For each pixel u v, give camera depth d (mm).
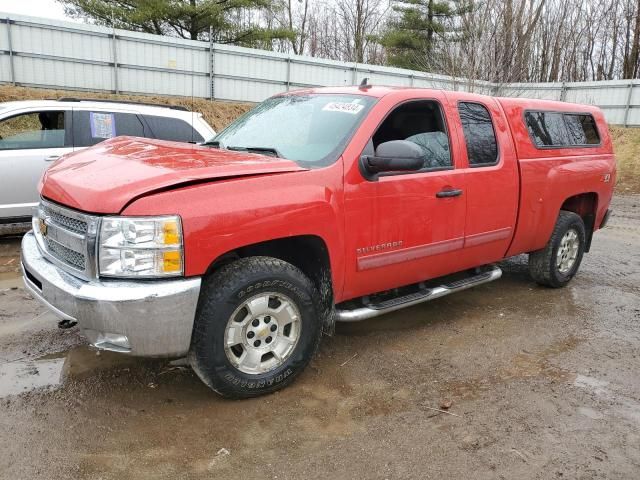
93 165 3420
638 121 21656
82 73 17016
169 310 2912
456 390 3643
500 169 4688
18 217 6836
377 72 21953
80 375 3650
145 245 2863
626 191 15617
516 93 17562
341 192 3576
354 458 2889
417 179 4004
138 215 2855
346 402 3438
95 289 2869
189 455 2867
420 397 3535
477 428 3197
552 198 5277
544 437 3129
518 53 17812
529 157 5023
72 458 2801
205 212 2984
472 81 16031
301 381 3680
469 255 4617
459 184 4316
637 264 7242
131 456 2840
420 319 4910
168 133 7555
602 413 3408
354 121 3852
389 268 3979
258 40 24031
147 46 17891
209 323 3115
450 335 4562
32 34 16031
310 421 3215
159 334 2934
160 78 18359
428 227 4145
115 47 17312
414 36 29109
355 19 38844
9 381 3541
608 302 5578
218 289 3139
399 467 2828
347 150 3660
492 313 5129
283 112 4387
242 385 3307
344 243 3635
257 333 3330
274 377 3426
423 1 28969
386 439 3064
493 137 4754
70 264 3213
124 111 7355
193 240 2941
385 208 3826
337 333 4523
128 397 3404
